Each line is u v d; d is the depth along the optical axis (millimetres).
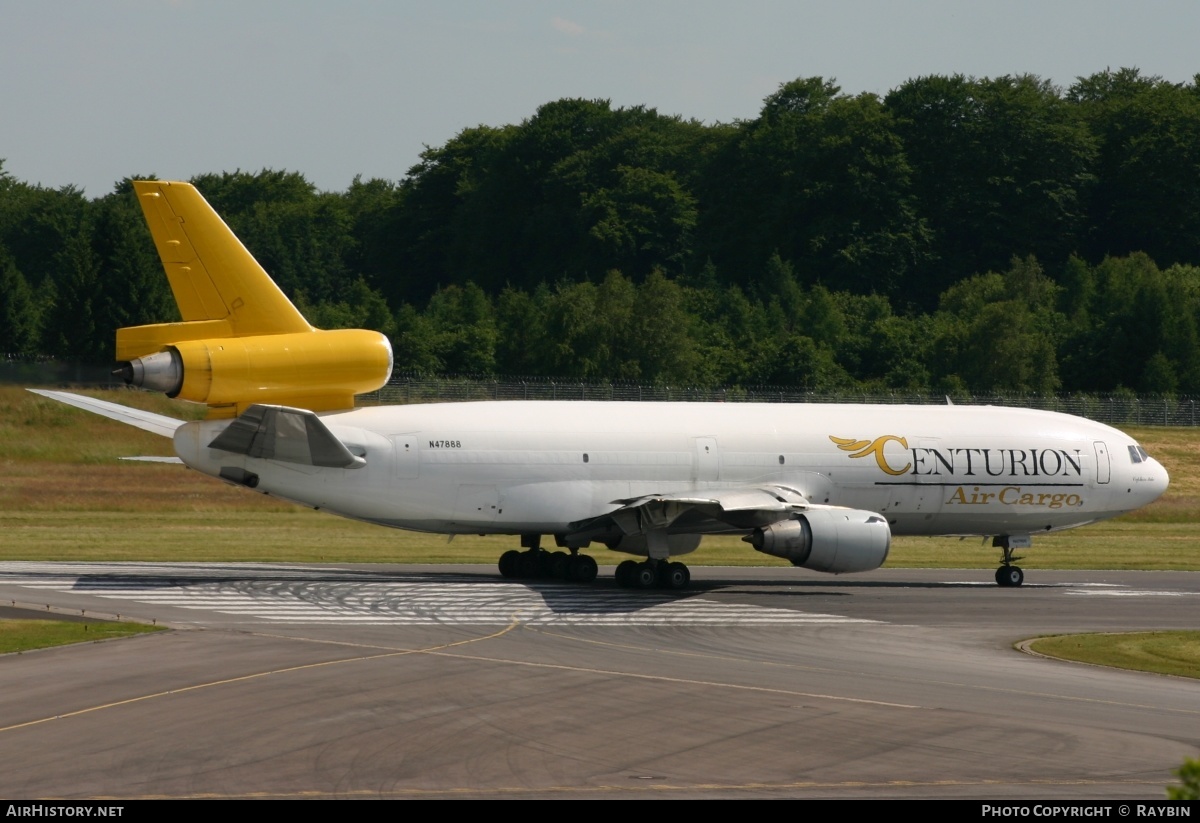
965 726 56375
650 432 105625
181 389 92375
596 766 48844
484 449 101125
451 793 44906
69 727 51938
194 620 78188
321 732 52406
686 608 91750
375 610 85188
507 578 106438
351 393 98875
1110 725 57469
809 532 99250
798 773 48531
